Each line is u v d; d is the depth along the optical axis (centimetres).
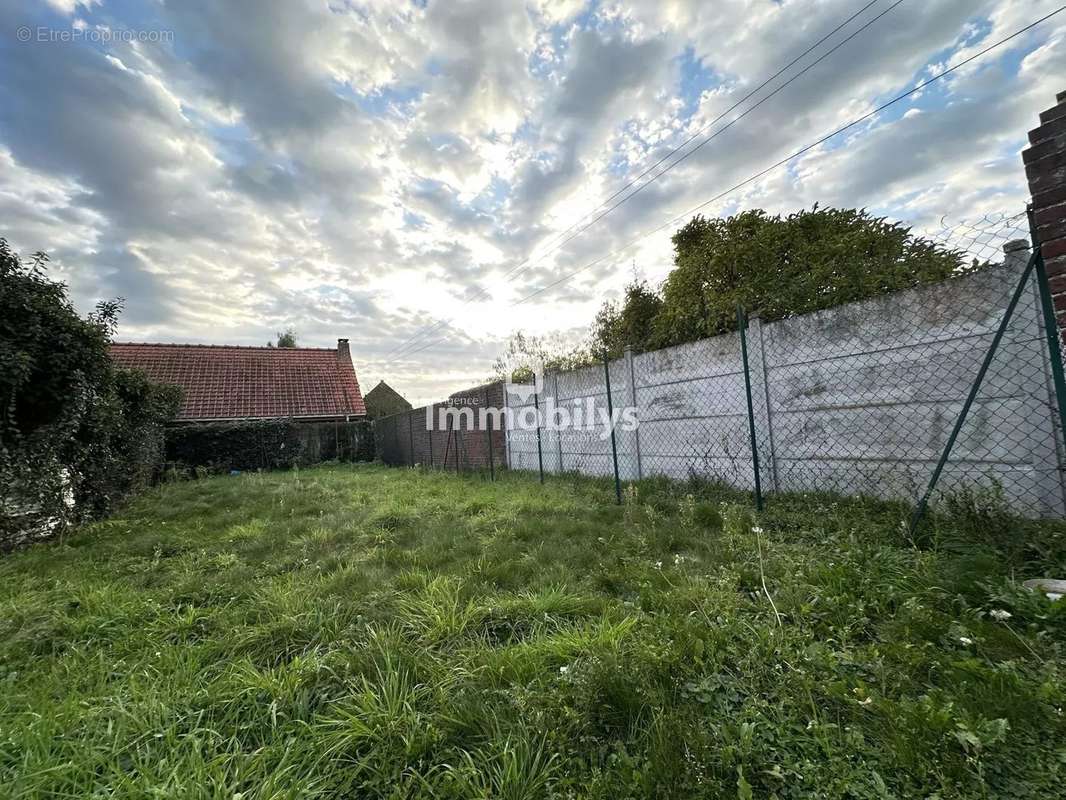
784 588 206
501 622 215
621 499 461
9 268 431
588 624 200
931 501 296
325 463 1348
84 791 122
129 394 709
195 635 222
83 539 441
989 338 288
